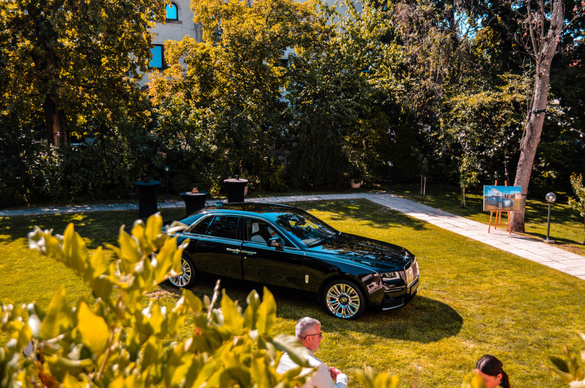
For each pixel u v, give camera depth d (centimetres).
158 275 102
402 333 609
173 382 90
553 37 1270
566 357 122
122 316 100
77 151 1627
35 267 841
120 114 1702
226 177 1850
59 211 1432
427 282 832
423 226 1370
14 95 1482
